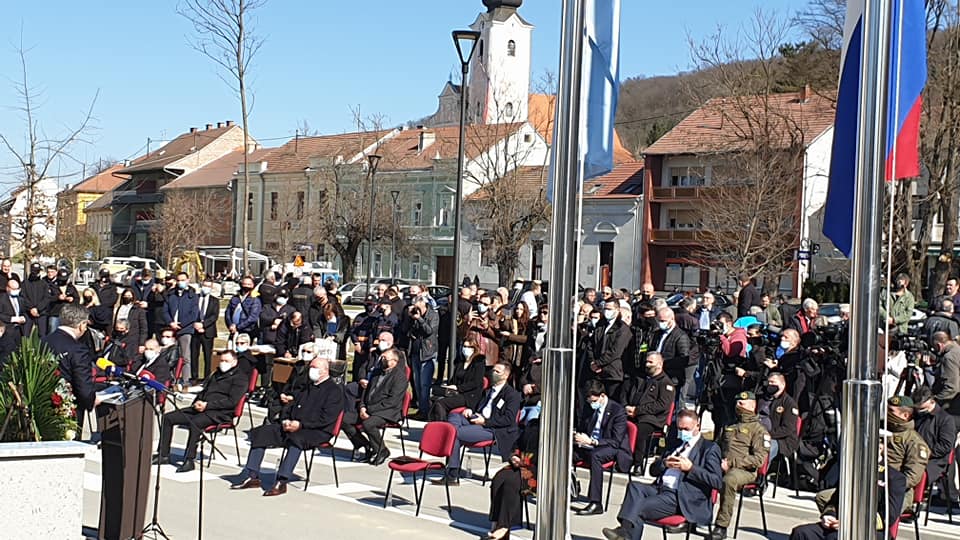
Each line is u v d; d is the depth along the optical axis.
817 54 41.91
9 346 19.22
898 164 7.18
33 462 7.19
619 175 60.47
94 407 9.30
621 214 57.50
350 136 76.12
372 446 14.85
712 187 47.88
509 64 95.25
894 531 9.28
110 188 104.94
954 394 12.95
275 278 21.09
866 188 6.12
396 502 12.20
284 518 11.16
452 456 13.42
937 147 33.31
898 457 10.55
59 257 40.97
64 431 8.18
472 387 15.57
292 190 74.44
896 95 6.95
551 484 6.41
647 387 13.77
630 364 14.75
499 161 56.31
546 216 48.09
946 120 32.81
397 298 20.66
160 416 9.77
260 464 13.02
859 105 6.18
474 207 62.97
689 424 10.27
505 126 52.53
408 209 68.25
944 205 33.81
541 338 16.56
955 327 15.55
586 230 58.75
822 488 11.54
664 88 72.31
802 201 44.38
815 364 13.62
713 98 42.62
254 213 77.75
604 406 12.27
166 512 11.16
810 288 42.31
